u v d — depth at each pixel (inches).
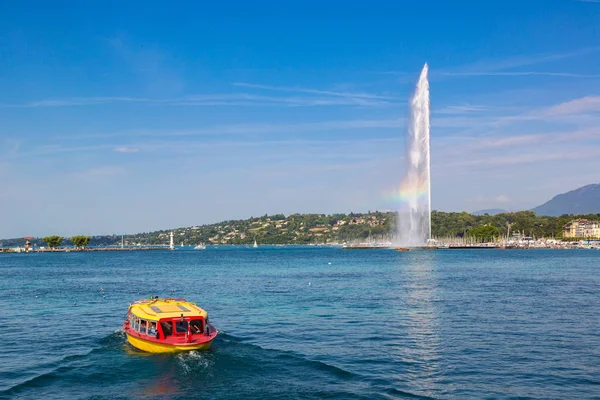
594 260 7859.3
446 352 1744.6
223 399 1338.6
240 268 6963.6
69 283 4699.8
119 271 6643.7
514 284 3941.9
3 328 2268.7
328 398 1330.0
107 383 1465.3
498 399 1306.6
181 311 1786.4
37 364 1656.0
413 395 1341.0
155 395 1374.3
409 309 2652.6
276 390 1391.5
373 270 5861.2
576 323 2225.6
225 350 1774.1
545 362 1611.7
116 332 2146.9
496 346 1817.2
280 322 2317.9
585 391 1354.6
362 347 1827.0
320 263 7869.1
